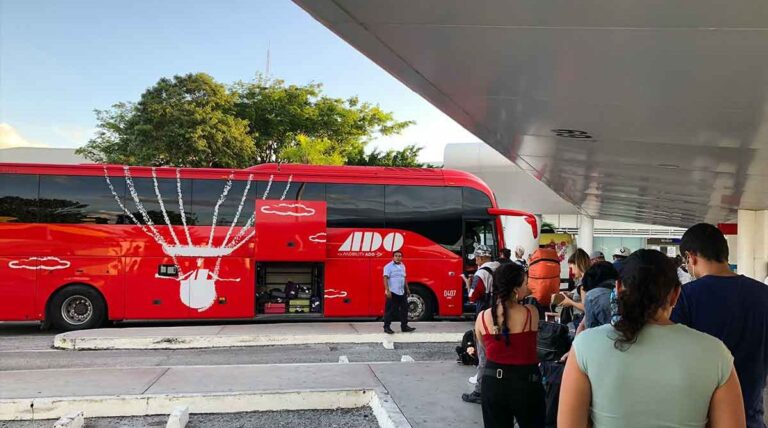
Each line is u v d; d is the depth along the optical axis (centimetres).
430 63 684
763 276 2448
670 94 732
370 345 1229
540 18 528
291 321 1588
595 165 1462
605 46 585
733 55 580
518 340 450
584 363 239
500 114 931
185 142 3253
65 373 845
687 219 3388
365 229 1511
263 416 711
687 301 336
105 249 1407
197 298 1425
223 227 1453
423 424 618
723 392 227
